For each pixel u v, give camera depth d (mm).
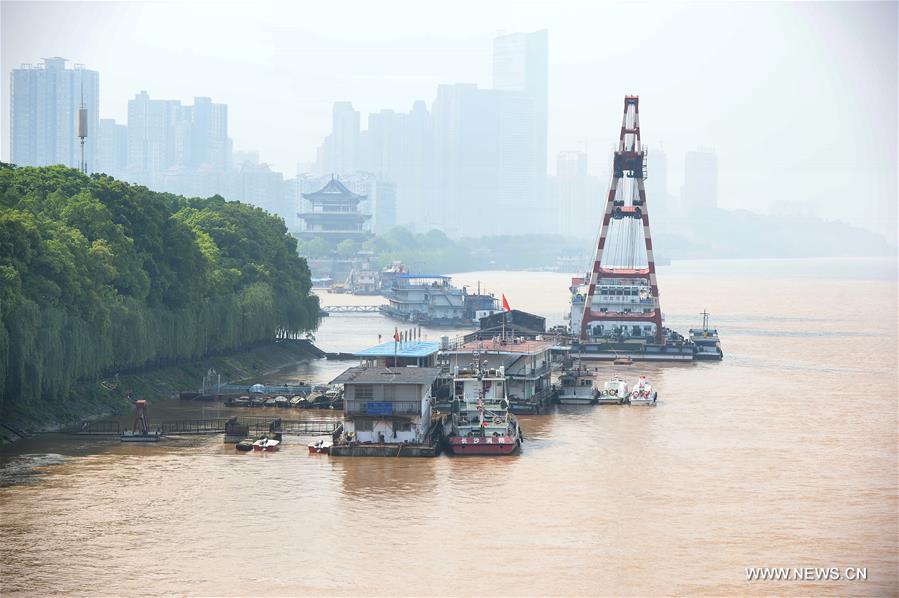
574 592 121438
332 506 149875
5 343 177875
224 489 157500
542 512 148250
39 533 137500
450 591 121375
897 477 168250
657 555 132500
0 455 175875
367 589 121812
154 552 131625
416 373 197500
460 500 153375
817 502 154250
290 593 120688
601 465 174875
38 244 195250
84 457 176000
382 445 180000
